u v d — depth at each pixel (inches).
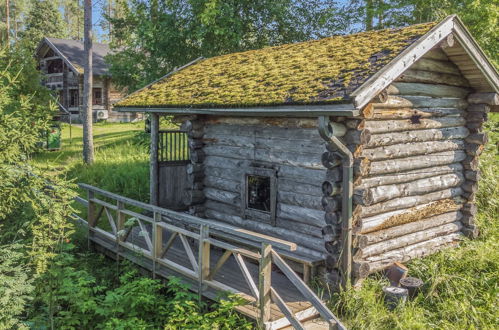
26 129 253.6
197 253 317.7
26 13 2075.5
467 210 329.7
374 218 270.4
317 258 268.8
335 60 283.4
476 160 325.1
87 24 668.7
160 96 375.6
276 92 266.1
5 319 209.0
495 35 573.3
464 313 243.4
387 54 252.7
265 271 217.6
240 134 321.7
